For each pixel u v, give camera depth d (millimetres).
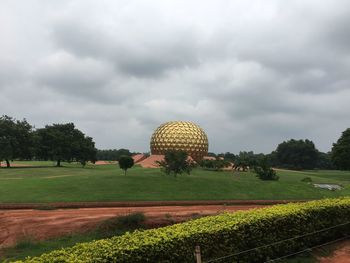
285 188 48812
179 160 52656
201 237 12016
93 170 83750
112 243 10469
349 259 15766
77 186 44562
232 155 139125
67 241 21531
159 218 27141
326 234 17484
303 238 16234
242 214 15211
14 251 19234
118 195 40312
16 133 92125
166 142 97688
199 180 50625
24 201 36812
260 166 68000
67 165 109125
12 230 25344
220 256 12516
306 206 17500
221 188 46250
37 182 48188
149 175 55906
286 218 15594
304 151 148125
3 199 37531
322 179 78750
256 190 46594
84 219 28078
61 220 28000
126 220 25094
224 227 12938
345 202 19172
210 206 37656
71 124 104812
